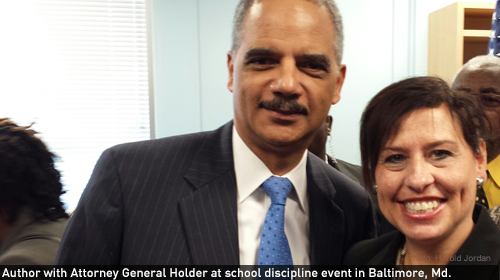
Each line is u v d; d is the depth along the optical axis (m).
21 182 1.21
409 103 0.88
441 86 0.90
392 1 3.01
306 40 0.94
